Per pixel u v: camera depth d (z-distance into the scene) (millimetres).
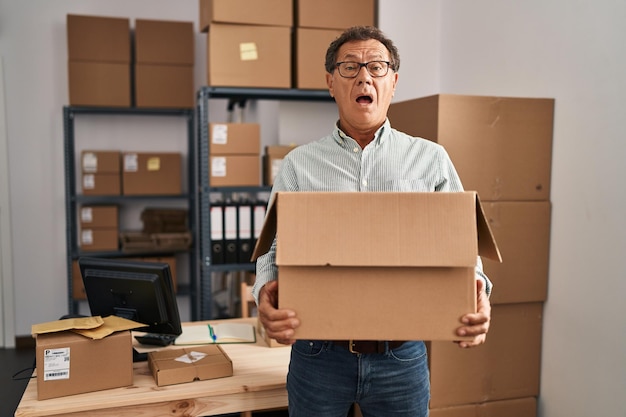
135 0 4238
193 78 4012
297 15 2949
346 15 2986
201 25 3088
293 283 1163
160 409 1584
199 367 1680
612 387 1954
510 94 2492
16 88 4086
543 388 2301
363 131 1454
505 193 2195
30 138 4137
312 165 1498
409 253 1121
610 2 1937
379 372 1370
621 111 1898
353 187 1453
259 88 2932
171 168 4062
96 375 1596
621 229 1904
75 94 3828
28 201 4160
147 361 1849
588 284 2059
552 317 2248
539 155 2229
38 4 4078
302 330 1166
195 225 4332
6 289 4129
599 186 2000
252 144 3037
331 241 1136
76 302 4066
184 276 4504
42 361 1539
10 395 3260
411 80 3035
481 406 2234
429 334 1152
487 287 1306
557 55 2199
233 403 1646
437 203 1135
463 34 2846
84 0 4141
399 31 3008
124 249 3963
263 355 1906
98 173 3957
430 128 2160
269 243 1312
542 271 2254
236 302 3916
